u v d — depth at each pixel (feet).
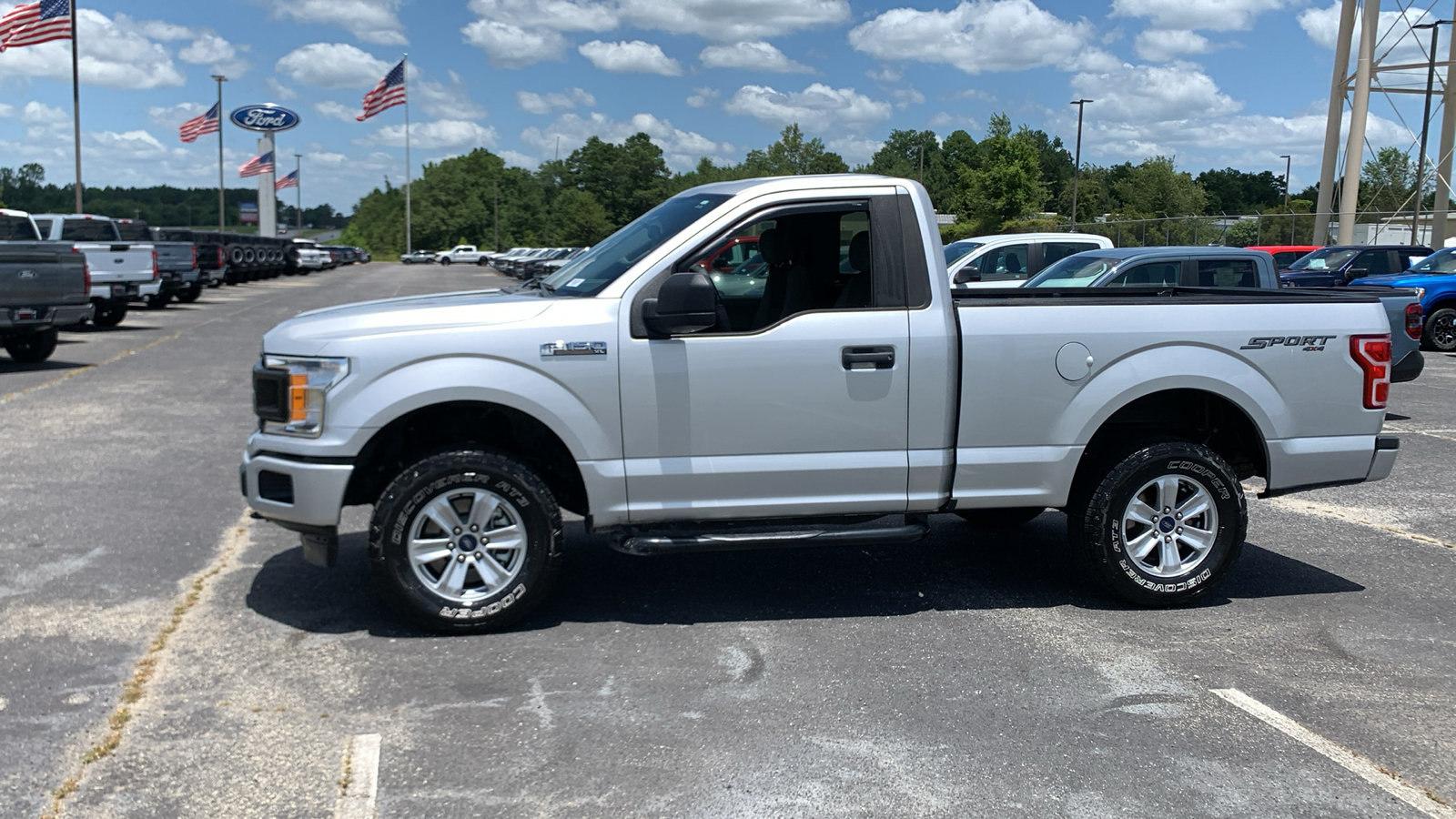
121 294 66.80
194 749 12.26
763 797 11.34
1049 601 18.16
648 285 16.15
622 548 16.17
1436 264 65.31
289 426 15.79
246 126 288.51
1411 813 11.19
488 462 15.74
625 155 483.10
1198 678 14.75
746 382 16.16
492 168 500.33
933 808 11.16
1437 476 29.04
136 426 33.14
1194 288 20.67
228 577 18.69
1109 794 11.49
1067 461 17.17
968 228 234.17
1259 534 22.93
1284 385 17.72
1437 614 17.61
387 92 222.28
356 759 12.08
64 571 18.78
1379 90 118.73
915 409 16.65
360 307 17.20
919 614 17.38
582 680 14.47
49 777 11.54
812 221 18.39
